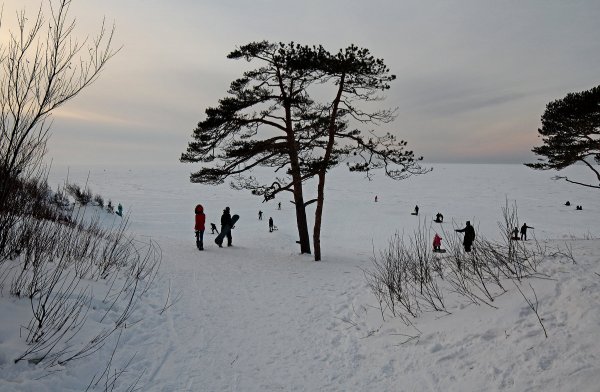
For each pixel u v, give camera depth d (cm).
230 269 1074
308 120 1426
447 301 586
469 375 394
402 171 1402
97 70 454
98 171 14088
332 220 3856
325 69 1248
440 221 3581
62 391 353
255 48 1312
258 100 1371
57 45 428
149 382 416
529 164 1467
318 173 1364
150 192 6856
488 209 4703
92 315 514
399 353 490
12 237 520
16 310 426
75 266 624
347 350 530
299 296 824
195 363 475
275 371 464
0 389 310
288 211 4638
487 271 618
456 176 10538
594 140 1259
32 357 371
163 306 673
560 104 1297
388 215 4166
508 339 424
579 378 329
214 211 4600
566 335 392
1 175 418
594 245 623
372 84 1312
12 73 409
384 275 811
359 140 1383
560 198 5869
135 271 833
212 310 692
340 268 1166
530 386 345
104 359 435
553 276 516
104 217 2167
